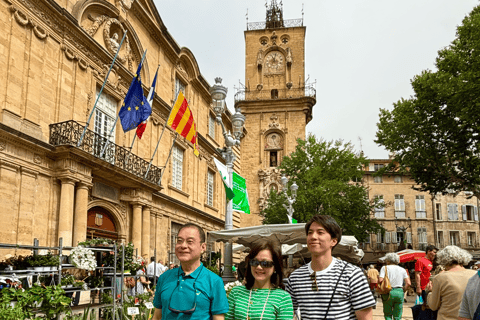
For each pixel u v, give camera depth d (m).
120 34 19.80
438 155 21.31
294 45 47.75
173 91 25.34
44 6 14.96
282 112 45.47
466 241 52.09
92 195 16.78
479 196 21.16
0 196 12.66
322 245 3.62
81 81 17.03
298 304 3.69
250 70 48.00
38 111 14.62
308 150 34.06
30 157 13.89
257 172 44.41
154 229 21.64
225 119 35.66
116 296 10.13
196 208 27.16
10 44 13.55
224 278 13.06
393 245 51.12
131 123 16.72
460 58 19.66
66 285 9.06
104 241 10.83
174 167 25.36
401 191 52.31
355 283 3.50
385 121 22.77
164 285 3.87
